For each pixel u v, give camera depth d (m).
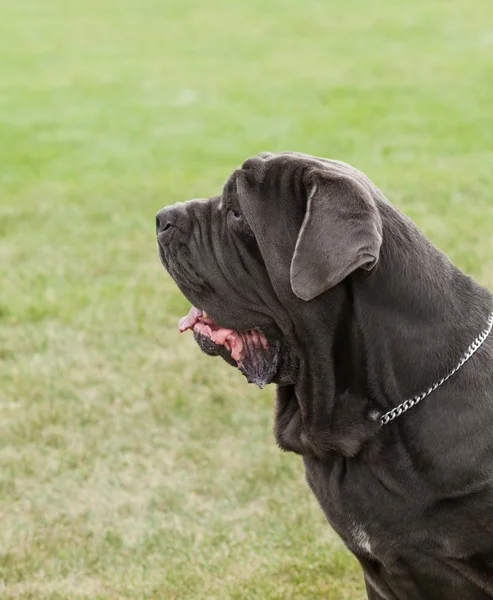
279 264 4.98
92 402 9.20
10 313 11.16
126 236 13.75
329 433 5.02
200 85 25.69
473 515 4.75
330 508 5.16
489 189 15.33
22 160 19.12
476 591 4.96
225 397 9.19
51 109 23.52
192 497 7.88
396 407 4.89
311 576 6.87
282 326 5.14
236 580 6.79
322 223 4.59
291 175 5.02
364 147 19.03
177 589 6.75
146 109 23.31
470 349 4.95
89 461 8.38
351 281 4.87
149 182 16.98
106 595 6.70
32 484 8.09
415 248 5.02
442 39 30.05
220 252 5.30
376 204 5.01
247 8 37.53
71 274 12.31
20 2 40.44
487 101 22.48
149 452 8.48
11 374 9.76
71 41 32.47
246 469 8.17
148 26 34.78
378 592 5.48
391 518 4.91
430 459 4.80
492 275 11.11
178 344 10.30
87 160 18.98
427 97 23.22
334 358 5.00
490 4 35.25
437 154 18.19
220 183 16.69
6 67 28.59
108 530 7.43
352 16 34.75
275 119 21.83
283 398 5.52
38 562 7.08
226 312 5.36
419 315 4.91
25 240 13.76
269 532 7.34
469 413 4.83
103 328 10.66
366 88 24.48
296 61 28.23
